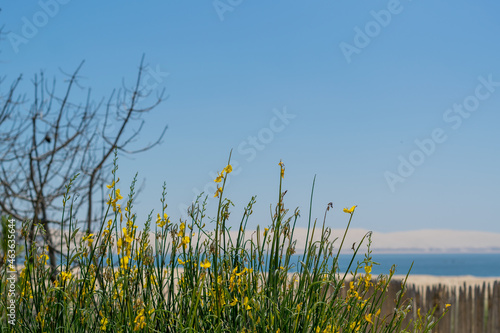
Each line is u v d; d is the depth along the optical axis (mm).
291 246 2248
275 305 2086
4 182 5102
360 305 2311
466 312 6703
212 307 2168
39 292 2168
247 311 2123
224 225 2275
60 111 5461
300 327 2150
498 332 6660
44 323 2102
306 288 2223
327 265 2238
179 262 2262
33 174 4934
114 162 2232
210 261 2230
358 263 2289
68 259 2139
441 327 6629
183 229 2268
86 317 2113
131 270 2248
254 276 2277
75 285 2176
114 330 2047
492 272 73438
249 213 2340
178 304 2205
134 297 2160
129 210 2236
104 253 2178
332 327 2172
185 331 2014
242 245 2332
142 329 2027
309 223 2258
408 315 6426
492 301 6703
